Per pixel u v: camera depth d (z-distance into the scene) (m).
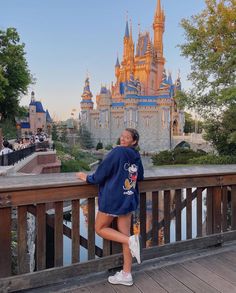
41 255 3.09
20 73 24.38
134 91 109.69
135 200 3.09
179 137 103.56
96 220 3.17
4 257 2.87
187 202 4.05
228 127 19.98
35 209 3.13
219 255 4.03
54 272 3.12
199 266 3.69
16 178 3.29
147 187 3.65
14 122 30.17
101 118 115.69
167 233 3.92
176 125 112.62
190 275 3.46
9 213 2.88
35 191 2.98
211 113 20.33
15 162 15.53
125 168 2.98
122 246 3.48
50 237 4.14
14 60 23.95
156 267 3.65
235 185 4.45
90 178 3.06
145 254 3.68
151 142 109.06
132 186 3.03
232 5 18.83
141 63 135.00
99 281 3.29
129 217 3.18
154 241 3.81
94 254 3.43
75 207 3.28
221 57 18.84
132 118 109.06
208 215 4.25
